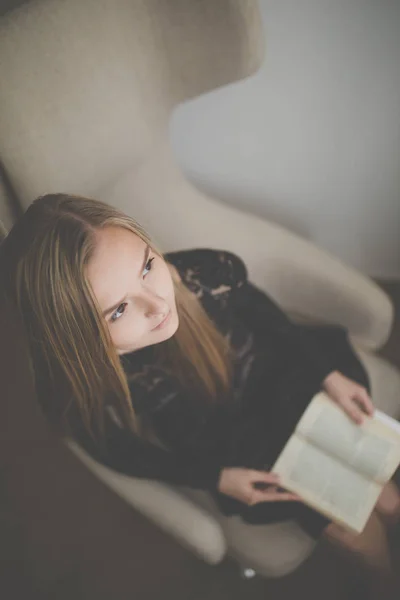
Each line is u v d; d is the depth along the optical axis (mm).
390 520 847
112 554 1145
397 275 1312
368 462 772
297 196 1102
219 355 832
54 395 704
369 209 1125
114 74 639
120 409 756
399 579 1012
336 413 802
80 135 642
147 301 656
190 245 846
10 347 1320
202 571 1107
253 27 654
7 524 1191
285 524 806
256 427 840
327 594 1050
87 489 1209
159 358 769
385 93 859
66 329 622
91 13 587
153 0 619
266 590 1076
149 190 805
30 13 556
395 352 1265
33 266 583
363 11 738
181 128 936
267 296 872
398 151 970
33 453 1258
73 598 1108
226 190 1090
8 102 568
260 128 934
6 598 1116
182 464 786
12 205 644
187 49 675
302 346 855
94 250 591
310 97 874
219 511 822
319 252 895
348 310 897
